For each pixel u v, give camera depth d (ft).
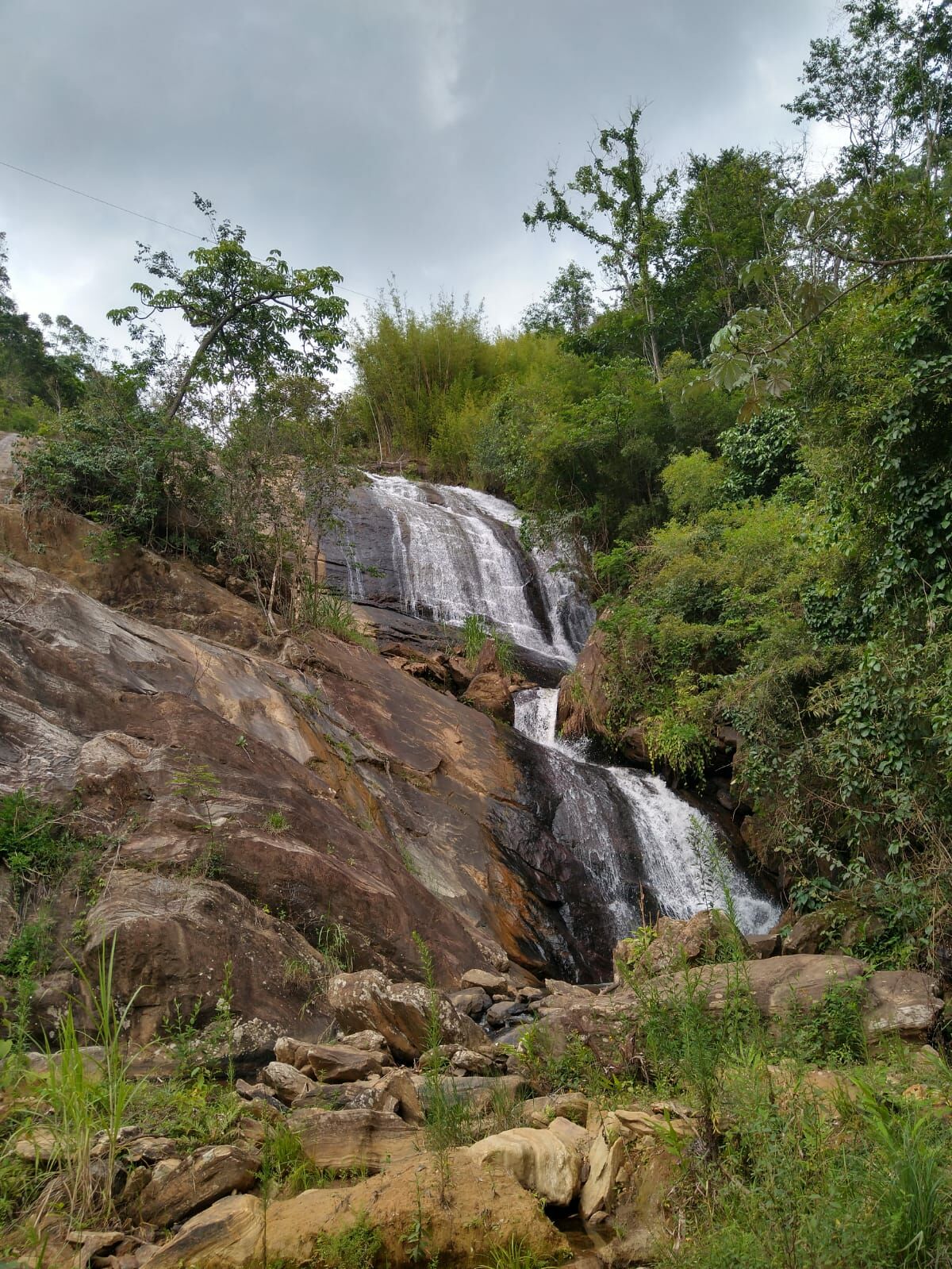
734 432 60.85
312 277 50.21
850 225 25.82
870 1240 9.60
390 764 38.45
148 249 47.78
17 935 19.26
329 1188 12.67
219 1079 17.81
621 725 50.98
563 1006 22.85
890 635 31.89
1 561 29.32
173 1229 12.02
